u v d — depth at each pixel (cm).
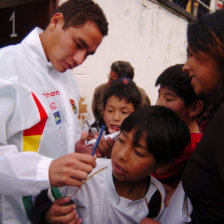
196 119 99
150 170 76
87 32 88
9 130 83
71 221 72
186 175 70
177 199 78
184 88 95
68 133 100
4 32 204
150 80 344
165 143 72
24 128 84
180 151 80
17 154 72
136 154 71
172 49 378
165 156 75
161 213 81
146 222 73
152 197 81
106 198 78
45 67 96
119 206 77
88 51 94
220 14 65
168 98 99
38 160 72
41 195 83
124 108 133
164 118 76
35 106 86
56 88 98
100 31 91
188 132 82
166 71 103
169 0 340
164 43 358
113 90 137
